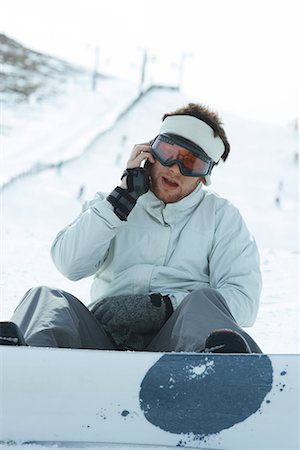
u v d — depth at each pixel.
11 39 107.44
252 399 4.00
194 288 5.82
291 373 4.03
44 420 3.99
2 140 64.38
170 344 5.04
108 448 3.89
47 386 4.01
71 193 47.75
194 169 5.68
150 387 4.02
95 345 5.34
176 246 5.82
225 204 5.97
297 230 47.97
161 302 5.56
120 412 4.00
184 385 4.02
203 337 4.64
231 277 5.74
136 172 5.60
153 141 5.83
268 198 57.41
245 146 74.31
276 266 15.87
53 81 93.31
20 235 18.67
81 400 4.01
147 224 5.83
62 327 4.72
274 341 9.63
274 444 3.97
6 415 3.99
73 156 59.56
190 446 3.97
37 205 42.22
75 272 5.71
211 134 5.74
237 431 3.98
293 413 3.99
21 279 12.62
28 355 4.05
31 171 51.97
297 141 78.00
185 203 5.80
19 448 3.88
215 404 4.00
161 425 3.99
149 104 83.38
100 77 99.06
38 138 66.81
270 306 11.85
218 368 4.04
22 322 4.77
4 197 42.91
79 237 5.57
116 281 5.83
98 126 73.75
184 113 5.80
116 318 5.57
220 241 5.84
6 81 88.81
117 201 5.55
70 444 3.93
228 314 4.91
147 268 5.77
